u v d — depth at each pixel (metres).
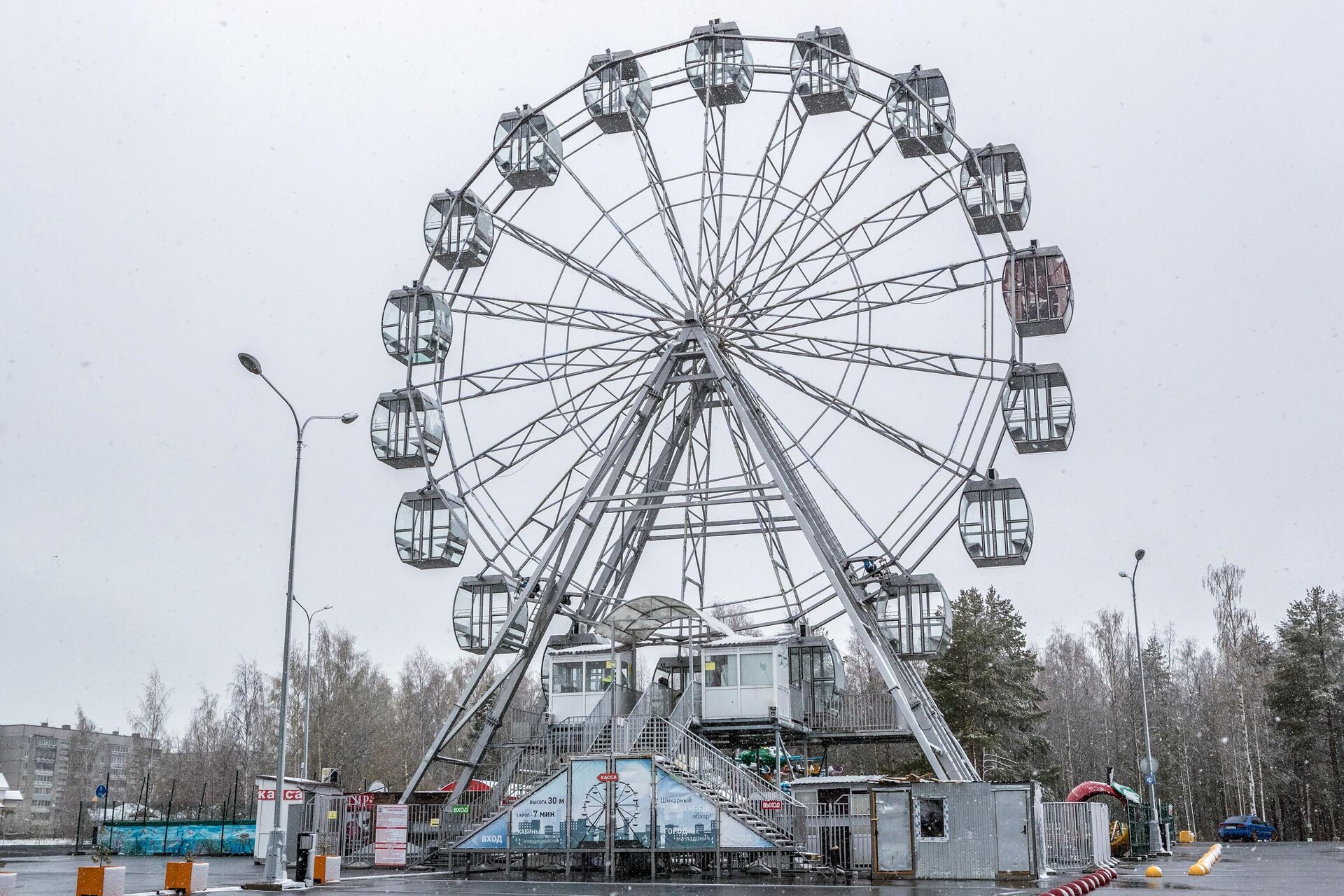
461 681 123.62
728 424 49.25
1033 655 87.81
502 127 50.81
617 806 37.28
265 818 48.00
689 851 36.72
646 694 44.31
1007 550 43.06
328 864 34.59
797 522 43.88
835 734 47.56
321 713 95.75
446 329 48.28
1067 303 42.94
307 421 37.31
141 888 32.75
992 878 33.69
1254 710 99.38
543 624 46.56
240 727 113.56
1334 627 98.00
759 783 39.34
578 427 49.06
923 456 44.91
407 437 47.53
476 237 49.28
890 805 34.91
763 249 48.06
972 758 81.44
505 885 34.31
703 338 47.81
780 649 45.44
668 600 44.38
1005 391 43.66
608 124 49.97
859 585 44.91
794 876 36.66
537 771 41.53
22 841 94.12
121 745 184.12
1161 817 66.12
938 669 82.62
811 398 47.50
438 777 114.44
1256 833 84.62
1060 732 108.44
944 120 47.53
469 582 47.06
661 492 46.38
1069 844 41.28
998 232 46.44
